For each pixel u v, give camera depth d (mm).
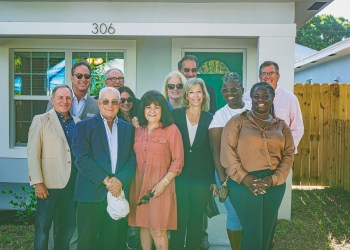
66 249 5055
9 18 7539
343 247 6137
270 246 5039
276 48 7215
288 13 7293
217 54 8172
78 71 5672
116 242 4953
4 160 8336
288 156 4605
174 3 7391
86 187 4672
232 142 4562
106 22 7395
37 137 4887
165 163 4754
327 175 10547
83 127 4676
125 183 4641
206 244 5605
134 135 4879
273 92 4574
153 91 4828
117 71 6000
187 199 4945
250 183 4461
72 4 7473
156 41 8188
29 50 8273
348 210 8266
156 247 4758
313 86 10531
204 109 5094
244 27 7227
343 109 10492
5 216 7316
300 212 8055
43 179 4910
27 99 8398
